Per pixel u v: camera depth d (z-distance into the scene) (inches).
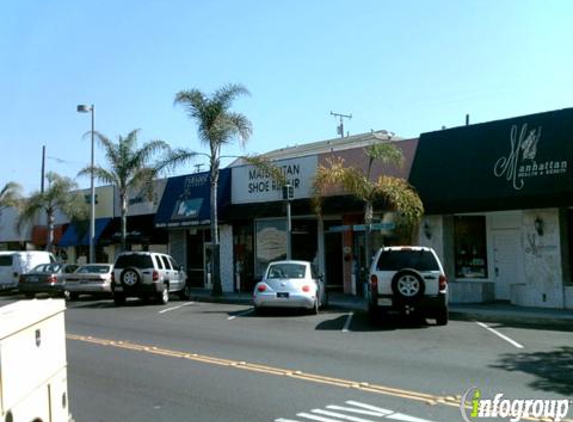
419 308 599.2
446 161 798.5
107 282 1034.7
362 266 944.3
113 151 1195.9
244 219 1055.6
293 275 729.6
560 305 703.7
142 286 890.7
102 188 1395.2
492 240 812.0
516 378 357.1
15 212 1641.2
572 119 703.7
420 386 337.1
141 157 1188.5
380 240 928.3
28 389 162.4
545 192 694.5
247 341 513.7
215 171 1000.2
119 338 544.7
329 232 1006.4
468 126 798.5
